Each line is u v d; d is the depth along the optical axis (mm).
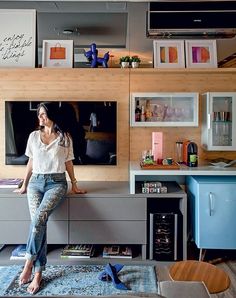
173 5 3529
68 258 3133
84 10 3627
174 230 3111
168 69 3311
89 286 2705
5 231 3111
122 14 3619
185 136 3680
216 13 3514
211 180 3158
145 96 3570
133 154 3689
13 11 3496
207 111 3383
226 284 1939
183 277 2012
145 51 3611
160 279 2840
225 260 3248
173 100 3623
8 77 3641
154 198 3291
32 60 3465
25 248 3207
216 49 3494
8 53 3477
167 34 3596
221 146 3400
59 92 3662
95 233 3115
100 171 3697
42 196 2961
